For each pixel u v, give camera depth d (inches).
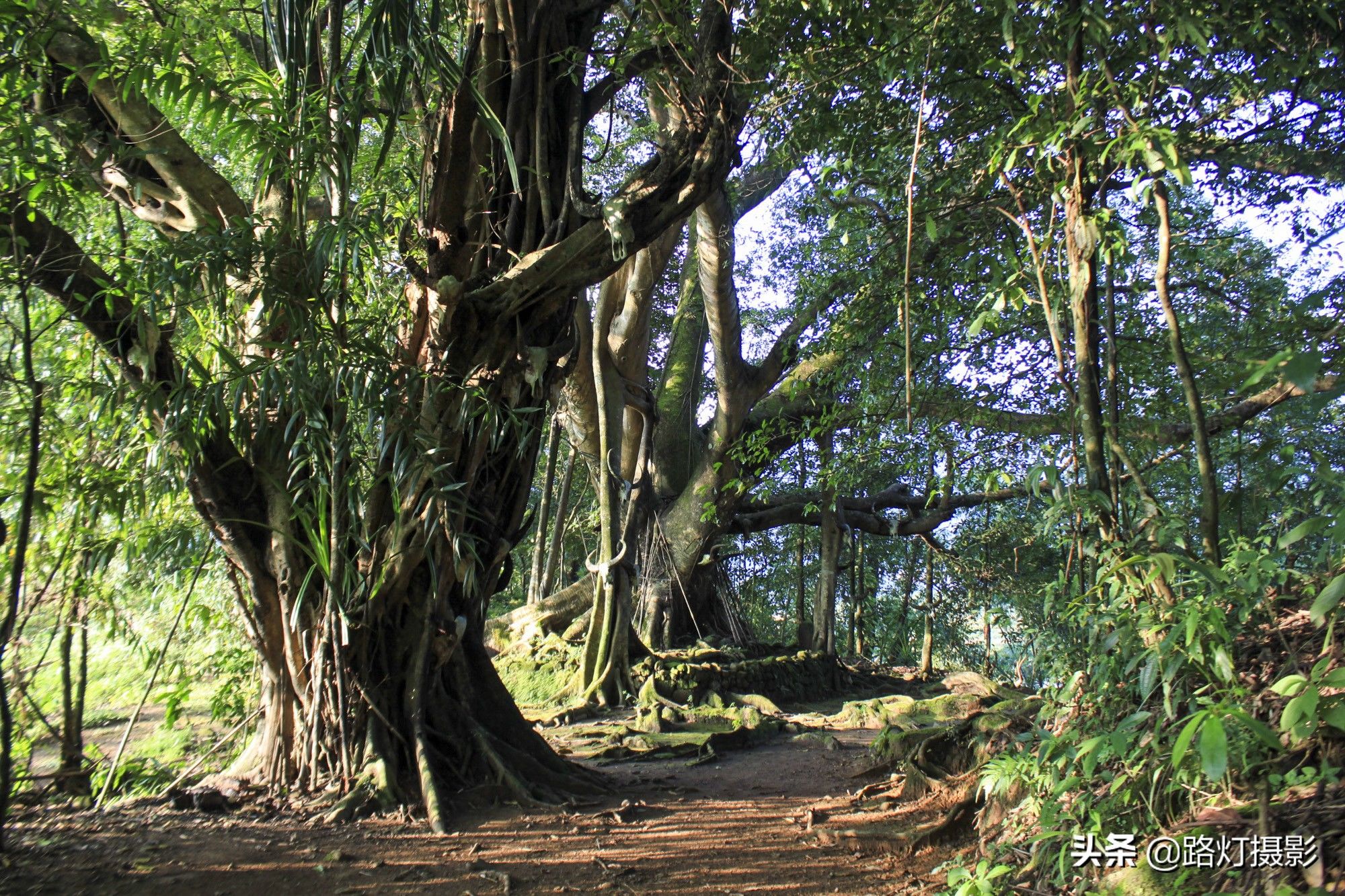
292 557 229.6
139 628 289.0
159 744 317.7
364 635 227.0
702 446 650.2
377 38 199.3
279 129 197.5
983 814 185.8
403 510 226.1
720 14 238.2
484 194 243.0
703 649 562.9
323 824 204.8
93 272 198.4
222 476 225.8
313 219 247.9
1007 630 215.9
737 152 245.1
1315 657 114.9
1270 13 154.0
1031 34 152.5
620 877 179.9
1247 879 95.1
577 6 252.4
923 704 457.1
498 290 233.6
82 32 193.3
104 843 182.9
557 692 484.7
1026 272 170.6
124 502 209.9
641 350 568.4
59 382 202.4
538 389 255.0
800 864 189.5
